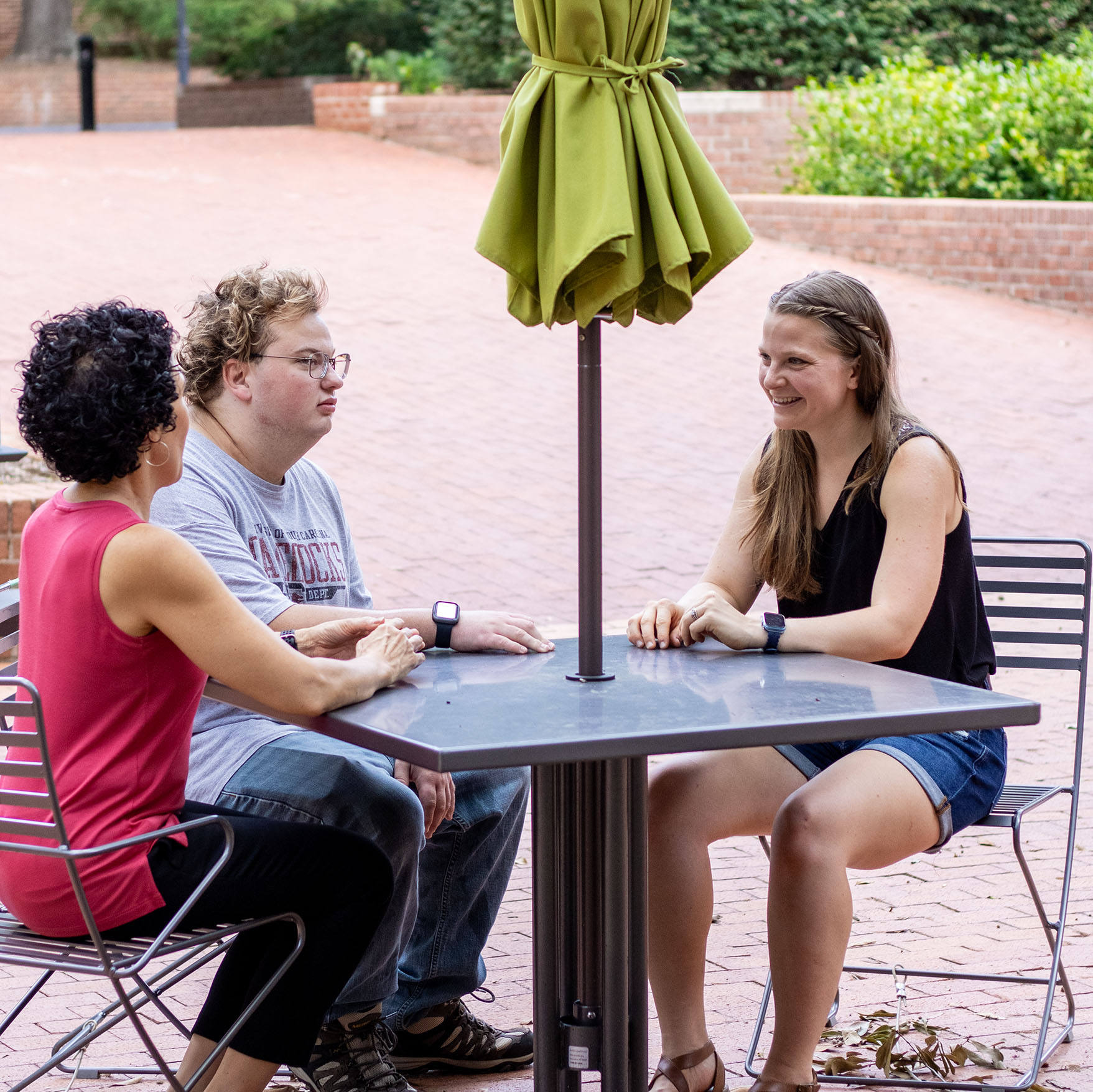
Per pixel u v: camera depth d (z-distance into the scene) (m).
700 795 3.68
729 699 3.12
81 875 2.99
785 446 4.01
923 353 14.26
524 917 5.07
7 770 2.86
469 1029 3.96
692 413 12.55
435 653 3.76
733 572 4.14
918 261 16.95
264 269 3.87
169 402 3.06
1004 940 4.72
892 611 3.70
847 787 3.49
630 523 10.30
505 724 2.89
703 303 15.34
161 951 2.95
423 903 3.91
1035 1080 3.77
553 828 3.26
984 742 3.84
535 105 3.18
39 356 2.99
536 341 14.19
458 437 11.88
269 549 3.89
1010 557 4.49
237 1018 3.18
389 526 10.05
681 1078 3.53
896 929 4.84
